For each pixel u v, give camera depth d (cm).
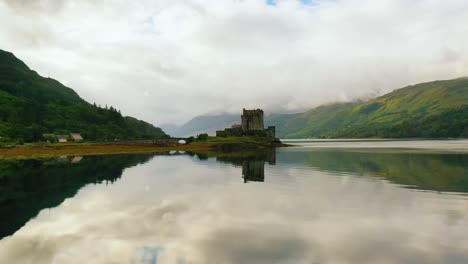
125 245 2070
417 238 2103
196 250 1953
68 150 11706
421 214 2675
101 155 10738
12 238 2236
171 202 3266
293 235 2189
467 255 1825
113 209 3008
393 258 1792
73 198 3531
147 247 2031
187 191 3862
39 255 1931
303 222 2486
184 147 14050
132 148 13312
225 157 9494
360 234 2197
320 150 13038
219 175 5297
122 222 2575
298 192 3691
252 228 2359
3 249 2028
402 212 2745
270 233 2239
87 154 11206
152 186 4266
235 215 2719
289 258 1812
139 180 4819
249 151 12862
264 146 15912
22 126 16000
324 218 2592
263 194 3597
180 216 2720
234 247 1992
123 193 3784
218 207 3009
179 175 5347
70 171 6072
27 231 2383
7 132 14275
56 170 6256
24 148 11225
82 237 2238
